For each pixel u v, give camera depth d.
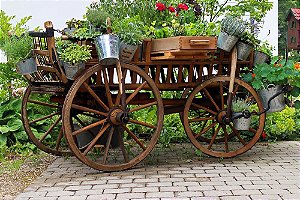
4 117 7.85
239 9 9.05
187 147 7.78
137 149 7.57
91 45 5.88
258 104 6.71
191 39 5.89
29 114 7.88
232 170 6.05
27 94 6.52
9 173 6.14
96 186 5.30
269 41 10.84
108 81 6.20
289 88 6.77
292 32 15.28
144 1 7.31
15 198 4.88
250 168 6.16
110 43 5.64
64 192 5.07
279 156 6.98
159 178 5.64
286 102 6.96
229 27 6.30
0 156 7.08
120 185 5.33
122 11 7.50
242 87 6.98
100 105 6.25
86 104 6.43
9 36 6.35
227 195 4.91
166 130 7.84
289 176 5.71
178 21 6.88
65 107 5.61
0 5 10.45
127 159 6.13
